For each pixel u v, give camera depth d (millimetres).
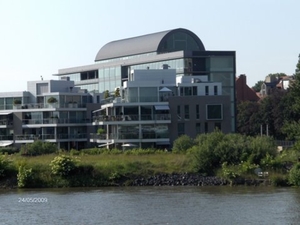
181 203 80938
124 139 142875
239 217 71250
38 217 73562
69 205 81188
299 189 91438
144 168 103562
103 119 145250
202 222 69188
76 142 161125
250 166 99000
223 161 101750
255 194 87000
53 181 100312
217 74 180625
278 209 75312
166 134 145375
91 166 102500
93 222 70312
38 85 166250
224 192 89875
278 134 185250
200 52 180125
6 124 161750
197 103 148375
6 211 77562
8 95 165000
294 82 147000
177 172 102375
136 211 76188
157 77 154875
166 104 146375
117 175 101375
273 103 188000
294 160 101938
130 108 144750
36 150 130125
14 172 102438
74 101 164125
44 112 160500
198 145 113438
